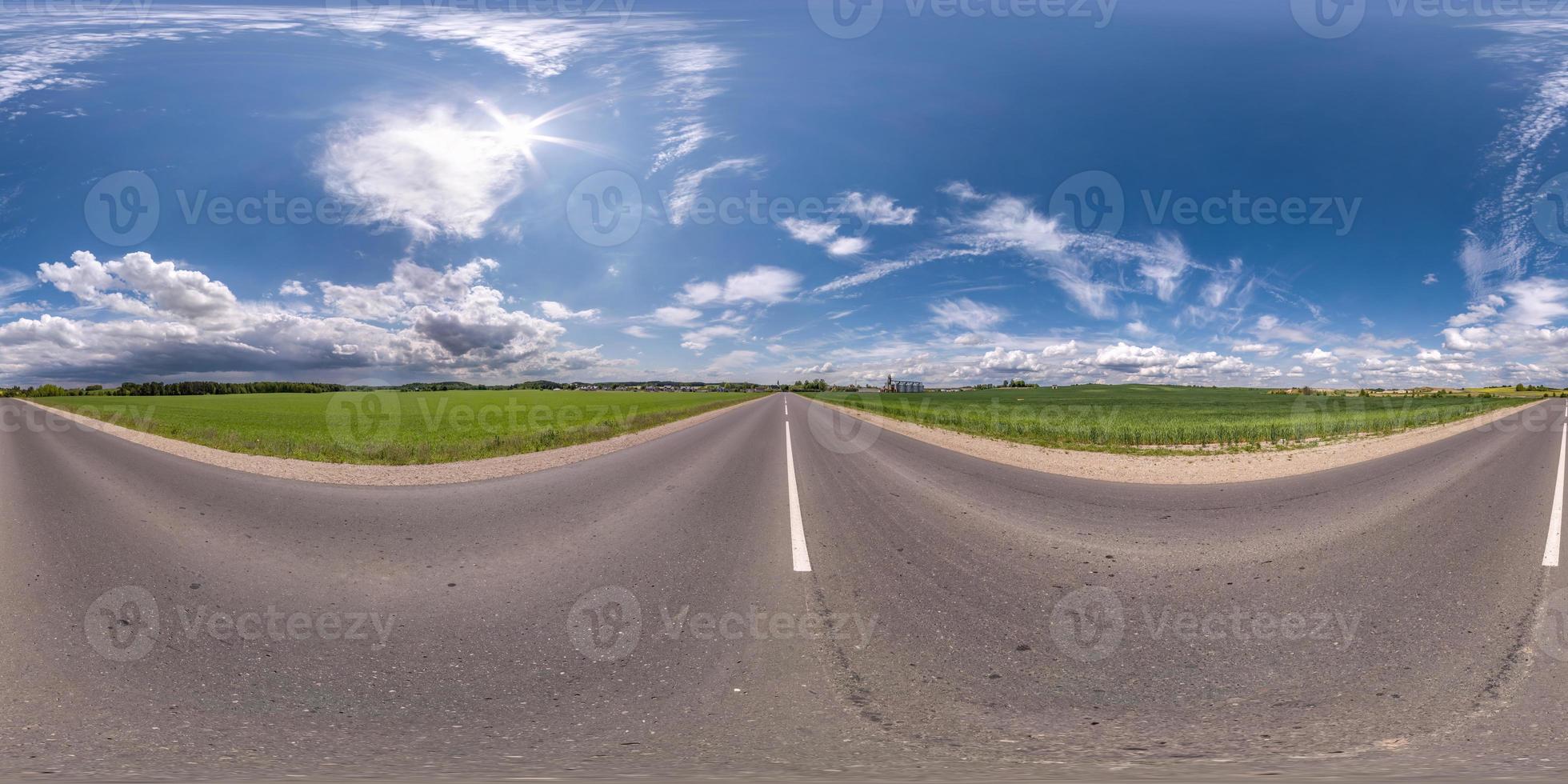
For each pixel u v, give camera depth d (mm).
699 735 2346
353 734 2393
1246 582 4223
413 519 6242
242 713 2568
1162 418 26125
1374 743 2256
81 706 2631
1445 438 16234
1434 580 4234
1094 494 7762
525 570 4512
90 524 6090
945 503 7160
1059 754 2193
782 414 29781
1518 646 3115
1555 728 2340
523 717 2506
